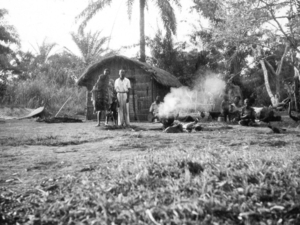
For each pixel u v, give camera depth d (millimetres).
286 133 8578
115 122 12391
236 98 16266
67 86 28641
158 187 2627
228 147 5391
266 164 3061
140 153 5203
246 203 2209
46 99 24766
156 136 7883
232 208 2182
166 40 27547
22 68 35656
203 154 3578
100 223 2158
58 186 3203
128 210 2248
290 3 9070
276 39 10289
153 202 2326
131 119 18625
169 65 27375
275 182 2539
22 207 2639
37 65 39375
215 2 11250
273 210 2168
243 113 12766
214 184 2566
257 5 9820
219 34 10562
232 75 19516
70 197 2697
